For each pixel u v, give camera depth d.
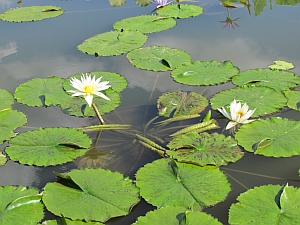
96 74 3.95
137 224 2.12
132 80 3.92
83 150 2.86
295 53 4.32
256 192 2.32
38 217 2.26
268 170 2.58
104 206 2.29
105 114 3.37
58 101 3.54
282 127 2.90
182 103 3.35
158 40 4.85
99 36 4.92
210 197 2.32
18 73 4.20
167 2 6.42
